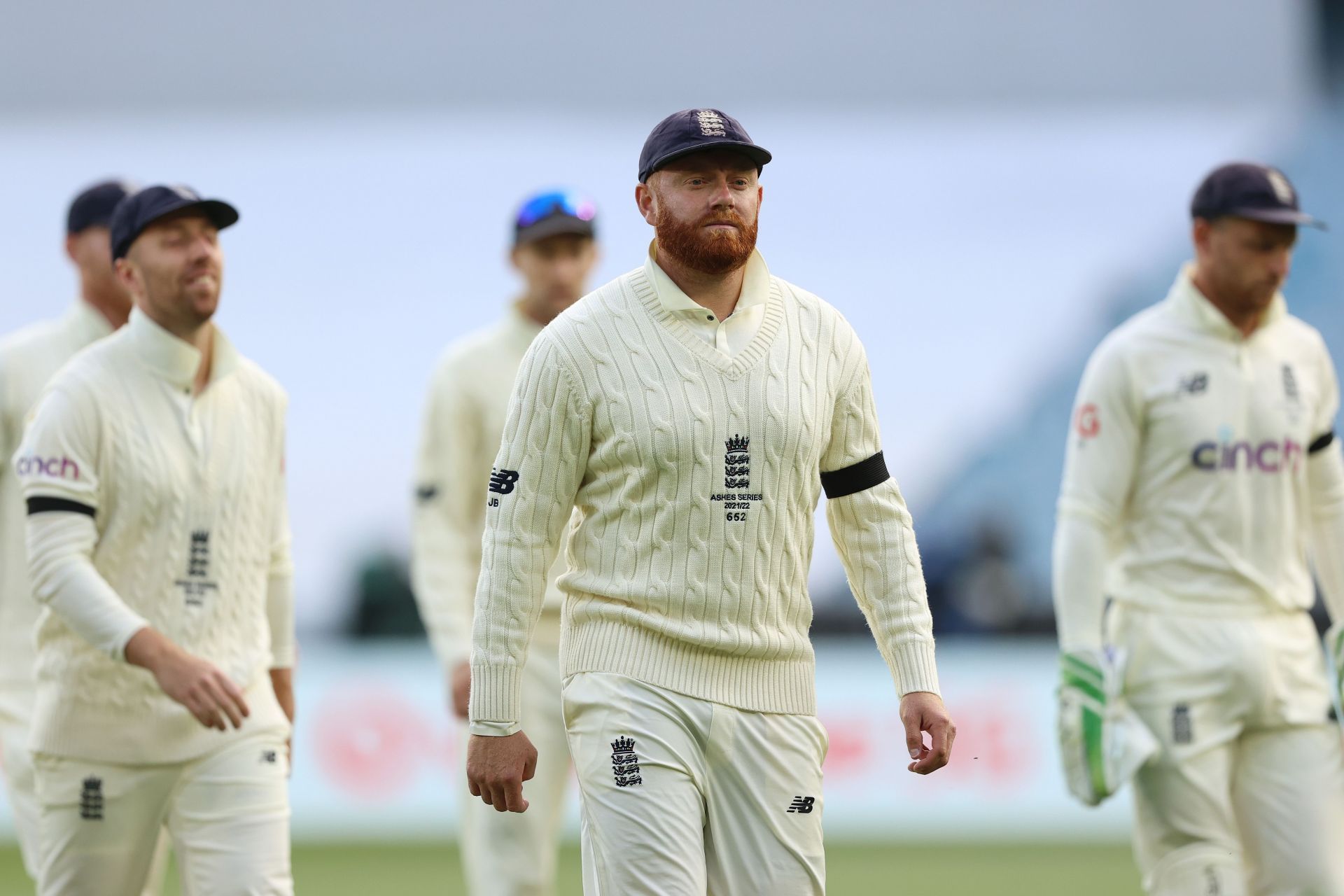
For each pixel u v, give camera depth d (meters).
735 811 14.02
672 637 13.82
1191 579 19.45
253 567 17.98
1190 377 19.48
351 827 36.66
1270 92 53.69
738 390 13.86
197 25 52.56
